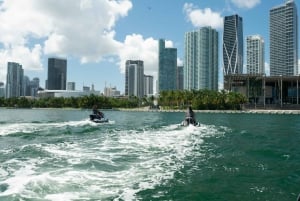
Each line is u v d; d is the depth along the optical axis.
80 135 38.34
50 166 19.16
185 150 26.89
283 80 174.38
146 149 26.94
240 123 69.81
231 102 160.00
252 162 21.91
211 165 20.75
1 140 33.56
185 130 45.53
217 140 34.56
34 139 34.25
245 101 160.88
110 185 15.46
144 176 17.48
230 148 28.52
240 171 19.11
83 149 26.36
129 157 22.97
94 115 60.97
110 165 19.92
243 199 13.88
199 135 39.22
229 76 174.50
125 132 42.16
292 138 38.22
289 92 183.88
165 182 16.38
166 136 37.03
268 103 182.62
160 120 80.00
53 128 47.81
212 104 163.88
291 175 18.11
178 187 15.54
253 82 175.00
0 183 15.09
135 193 14.45
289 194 14.58
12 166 19.09
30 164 19.72
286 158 23.55
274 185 16.02
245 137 38.53
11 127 48.91
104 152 24.89
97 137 35.75
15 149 26.12
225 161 22.19
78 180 15.97
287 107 166.00
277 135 42.25
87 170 18.28
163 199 13.77
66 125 53.72
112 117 100.62
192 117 51.62
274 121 79.38
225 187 15.63
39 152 24.47
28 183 15.05
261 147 29.47
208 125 59.62
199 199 13.84
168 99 186.88
